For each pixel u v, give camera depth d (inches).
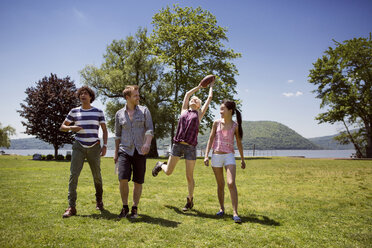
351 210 161.9
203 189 237.8
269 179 317.1
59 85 1043.3
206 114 1049.5
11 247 93.5
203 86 174.1
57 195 195.9
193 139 154.7
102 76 1180.5
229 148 148.2
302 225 128.4
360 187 254.7
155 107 1205.1
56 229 115.1
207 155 155.5
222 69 1095.0
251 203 180.1
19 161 771.4
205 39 1091.3
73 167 145.0
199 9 1106.7
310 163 653.3
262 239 106.9
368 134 1301.7
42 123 987.3
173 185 257.4
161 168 174.6
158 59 1143.6
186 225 124.3
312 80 1374.3
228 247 98.0
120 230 115.2
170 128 1243.2
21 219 130.0
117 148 149.6
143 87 1261.1
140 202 177.5
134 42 1250.6
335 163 655.8
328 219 140.2
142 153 143.3
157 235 109.7
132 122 145.6
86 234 109.1
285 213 152.5
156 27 1142.3
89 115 152.6
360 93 1248.2
